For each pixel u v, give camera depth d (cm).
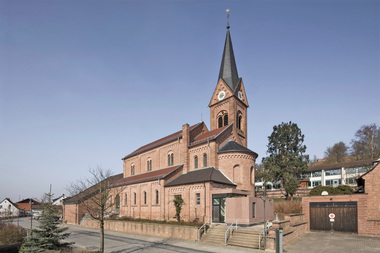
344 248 2145
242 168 3797
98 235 3606
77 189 3494
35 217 7200
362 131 8794
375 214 2591
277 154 5566
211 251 2267
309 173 8562
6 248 2503
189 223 3155
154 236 3212
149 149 5444
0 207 9688
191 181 3519
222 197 3102
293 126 5606
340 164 7788
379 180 2612
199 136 4647
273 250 2159
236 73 5122
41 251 2120
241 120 4934
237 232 2588
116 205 5406
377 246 2144
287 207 3581
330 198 2777
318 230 2805
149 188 4319
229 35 5322
